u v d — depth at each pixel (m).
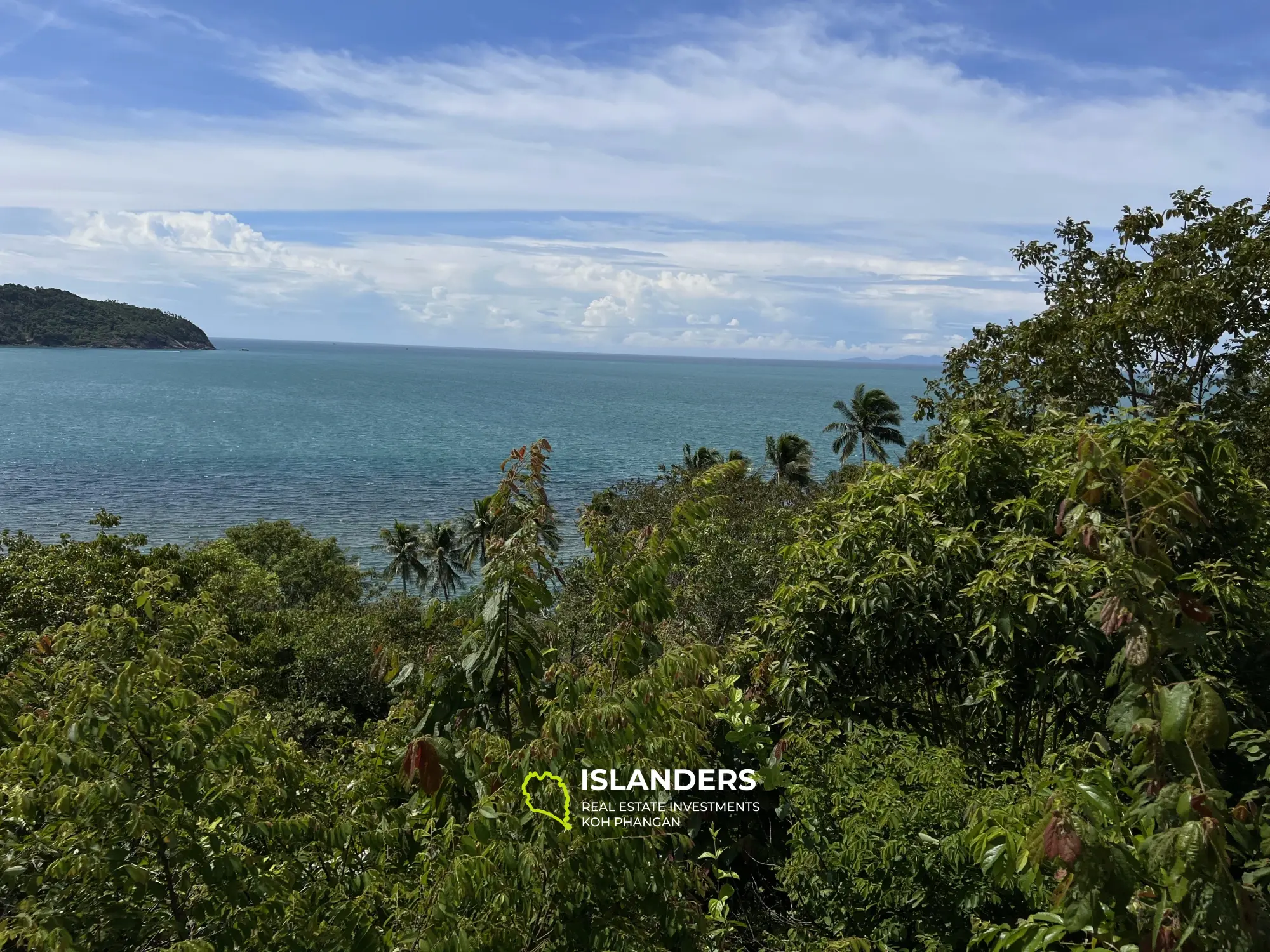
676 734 3.27
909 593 5.63
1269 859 2.38
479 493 92.88
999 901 3.72
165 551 22.81
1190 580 4.61
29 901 2.65
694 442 141.00
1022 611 5.09
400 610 29.44
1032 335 12.32
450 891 2.65
